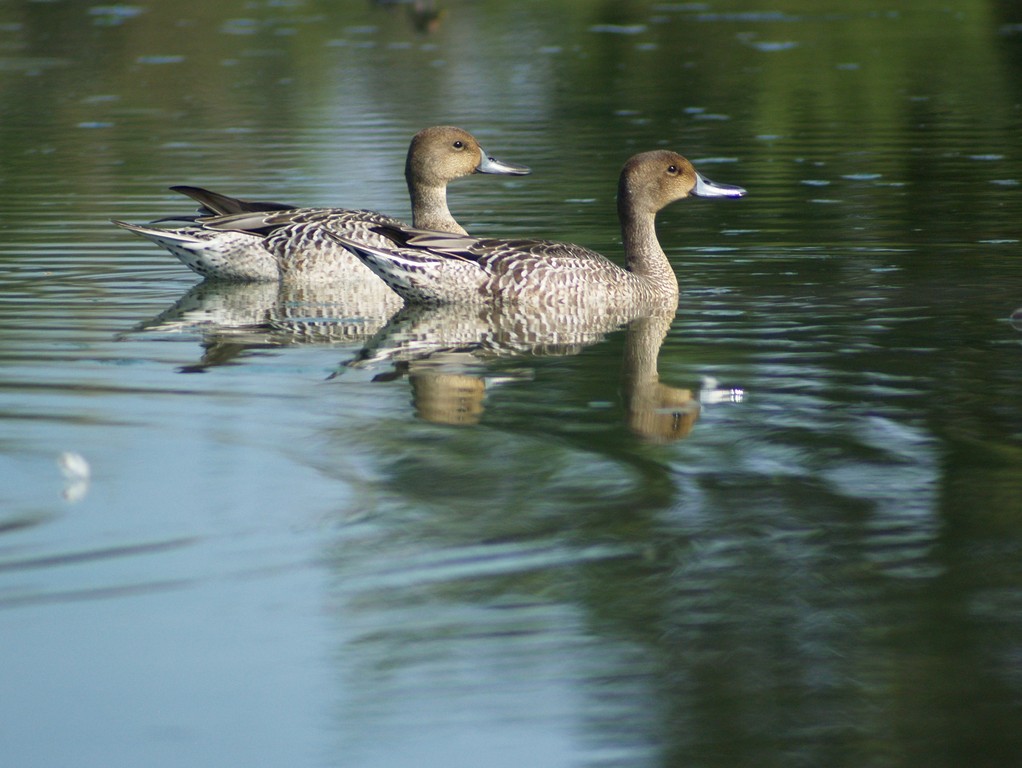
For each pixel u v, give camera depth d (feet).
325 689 23.53
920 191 77.66
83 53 144.87
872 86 121.49
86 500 31.68
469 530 30.04
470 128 102.37
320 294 58.95
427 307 56.03
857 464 34.35
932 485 32.76
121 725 22.68
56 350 47.11
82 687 23.68
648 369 44.57
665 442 36.37
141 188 81.05
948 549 29.01
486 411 39.55
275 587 27.22
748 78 126.82
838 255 62.95
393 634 25.38
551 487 32.78
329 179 82.79
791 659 24.43
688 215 73.82
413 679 23.99
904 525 30.27
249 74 131.44
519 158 90.89
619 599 26.73
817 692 23.41
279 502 31.63
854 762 21.63
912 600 26.73
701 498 32.01
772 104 113.09
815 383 42.19
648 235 57.72
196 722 22.76
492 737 22.29
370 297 58.34
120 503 31.50
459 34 159.12
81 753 21.97
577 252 55.67
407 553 28.81
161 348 47.57
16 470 33.88
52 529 29.94
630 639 25.25
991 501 31.68
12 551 28.81
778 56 139.44
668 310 54.13
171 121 106.63
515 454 35.32
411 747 22.11
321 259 61.31
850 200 75.92
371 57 142.10
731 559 28.58
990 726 22.54
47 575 27.66
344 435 36.99
